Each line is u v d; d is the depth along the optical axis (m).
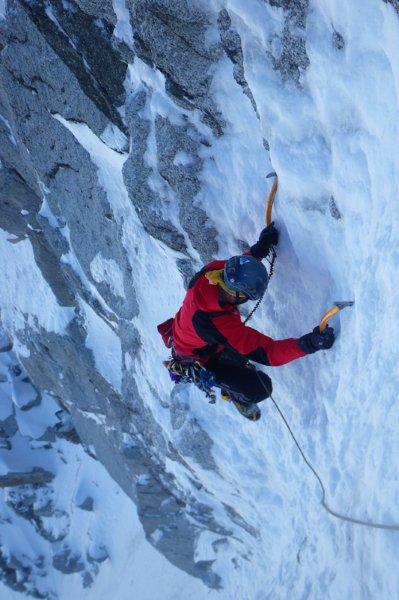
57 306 8.39
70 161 6.38
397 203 3.43
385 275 3.57
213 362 4.23
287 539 5.79
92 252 6.84
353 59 3.40
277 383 4.84
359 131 3.54
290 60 3.76
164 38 4.42
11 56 6.02
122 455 8.11
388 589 3.55
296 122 3.85
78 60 5.36
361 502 3.91
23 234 8.59
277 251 4.33
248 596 7.44
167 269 5.80
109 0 4.77
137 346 6.80
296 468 5.11
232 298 3.72
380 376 3.71
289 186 4.02
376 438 3.75
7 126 7.19
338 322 4.07
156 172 4.98
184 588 8.63
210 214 4.75
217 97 4.38
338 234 3.88
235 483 6.21
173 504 8.04
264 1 3.76
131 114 5.03
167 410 6.73
